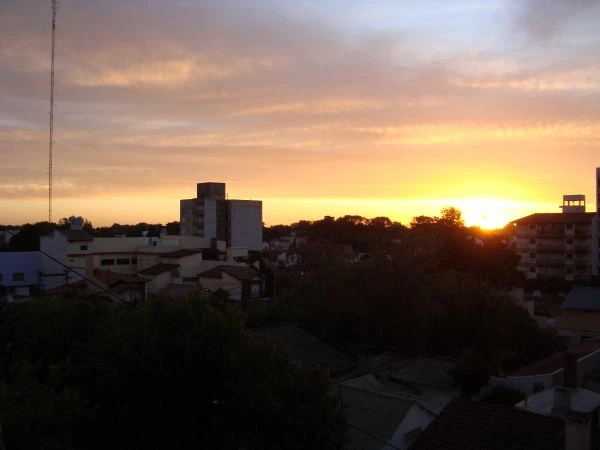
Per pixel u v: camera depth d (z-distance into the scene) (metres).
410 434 19.31
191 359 16.06
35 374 18.44
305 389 16.36
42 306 22.14
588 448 11.71
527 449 13.24
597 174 79.19
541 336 35.38
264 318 34.78
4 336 22.89
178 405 16.66
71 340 20.94
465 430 14.38
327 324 33.47
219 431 16.19
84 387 17.20
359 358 31.92
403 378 26.98
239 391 15.55
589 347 25.70
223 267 59.53
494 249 59.50
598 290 34.00
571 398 15.38
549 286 68.06
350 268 34.56
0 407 12.61
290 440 15.16
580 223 71.38
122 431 17.17
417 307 32.72
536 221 74.19
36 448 12.45
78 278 53.50
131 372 16.25
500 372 28.22
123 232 108.38
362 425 19.41
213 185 106.56
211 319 16.92
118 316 20.20
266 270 64.31
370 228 130.25
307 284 38.09
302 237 126.50
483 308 35.47
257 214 105.44
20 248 68.25
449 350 35.19
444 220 74.06
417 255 35.06
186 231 105.25
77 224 73.19
